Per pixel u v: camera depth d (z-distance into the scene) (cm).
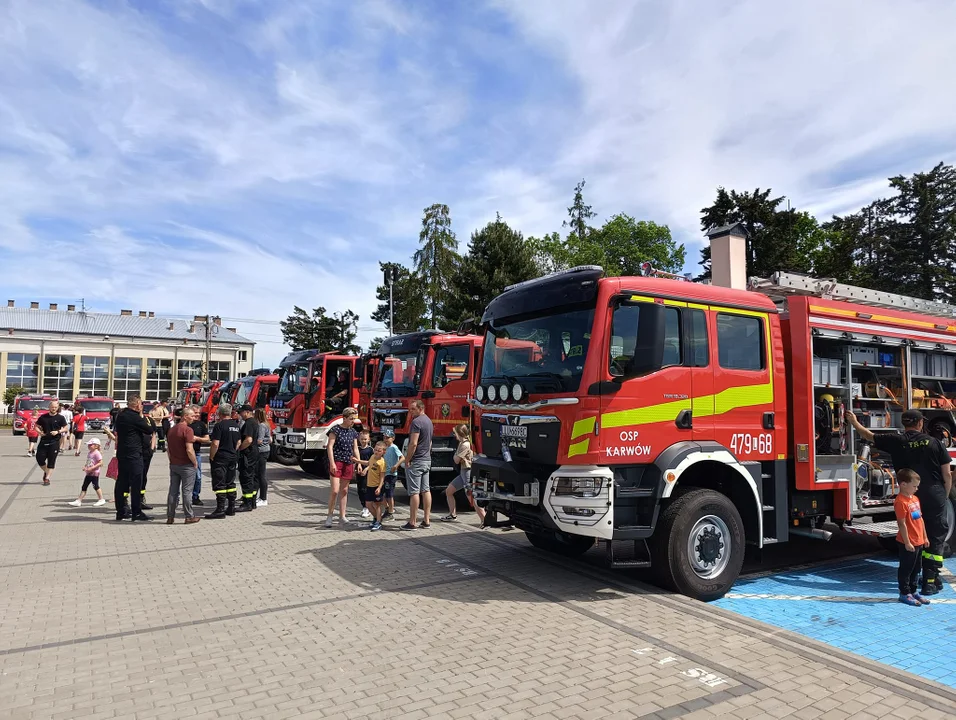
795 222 3866
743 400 675
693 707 387
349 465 1002
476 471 703
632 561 621
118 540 888
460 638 503
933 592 642
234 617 559
